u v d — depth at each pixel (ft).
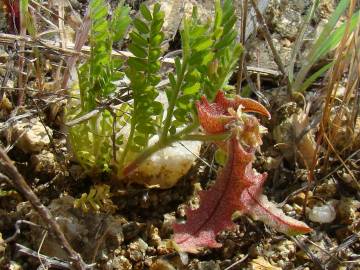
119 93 0.40
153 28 0.34
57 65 0.44
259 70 0.48
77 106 0.40
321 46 0.45
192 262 0.38
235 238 0.40
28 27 0.41
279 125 0.45
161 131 0.38
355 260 0.40
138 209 0.40
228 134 0.34
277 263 0.39
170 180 0.40
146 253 0.38
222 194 0.34
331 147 0.42
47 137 0.41
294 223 0.35
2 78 0.43
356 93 0.43
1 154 0.26
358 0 0.54
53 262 0.32
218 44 0.35
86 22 0.41
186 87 0.35
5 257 0.35
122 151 0.40
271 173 0.44
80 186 0.40
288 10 0.53
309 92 0.49
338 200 0.43
